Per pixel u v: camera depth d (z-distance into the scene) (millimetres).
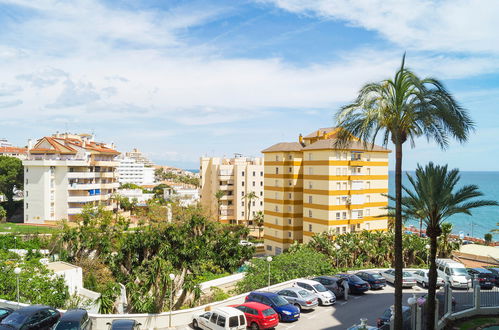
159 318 24375
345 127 21594
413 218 22953
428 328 20891
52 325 19891
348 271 40594
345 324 24594
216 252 55156
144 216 77938
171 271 32812
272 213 64125
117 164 94875
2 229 66500
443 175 21281
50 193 80875
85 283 40219
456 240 52375
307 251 41938
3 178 90875
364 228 58125
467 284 30953
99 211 65438
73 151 84750
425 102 19719
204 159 108062
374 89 20906
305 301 27062
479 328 22172
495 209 193375
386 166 60844
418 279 35469
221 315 21797
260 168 104688
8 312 19953
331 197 54562
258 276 35719
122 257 46906
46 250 53312
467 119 19938
